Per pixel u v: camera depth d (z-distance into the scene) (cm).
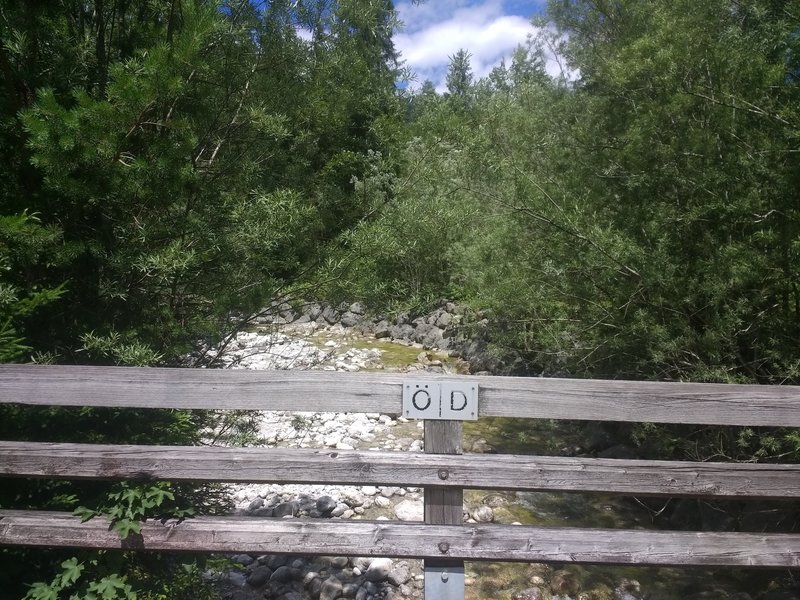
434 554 281
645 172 527
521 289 638
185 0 367
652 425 513
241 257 411
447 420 283
